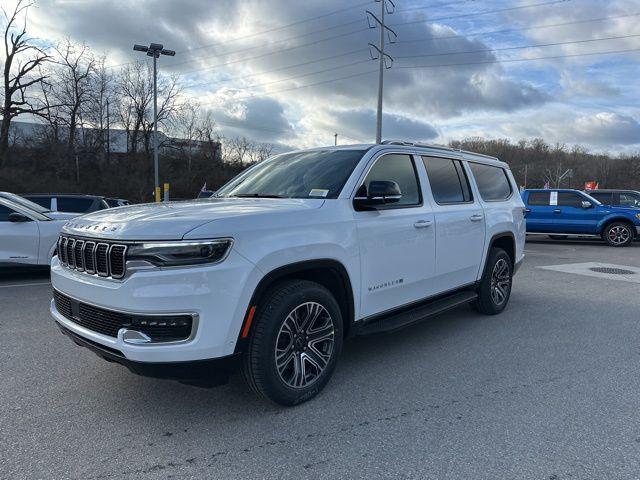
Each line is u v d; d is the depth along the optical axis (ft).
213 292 9.32
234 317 9.64
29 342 15.76
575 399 11.69
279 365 10.69
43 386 12.26
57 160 142.72
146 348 9.10
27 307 20.68
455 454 9.19
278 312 10.36
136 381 12.61
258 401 11.48
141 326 9.23
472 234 17.17
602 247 49.78
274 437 9.79
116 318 9.55
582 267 34.24
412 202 14.73
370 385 12.48
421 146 16.07
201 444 9.50
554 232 52.75
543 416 10.77
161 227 9.41
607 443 9.59
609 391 12.17
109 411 10.90
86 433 9.91
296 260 10.67
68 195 44.55
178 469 8.64
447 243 15.78
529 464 8.85
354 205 12.52
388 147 14.40
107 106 159.53
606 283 27.66
